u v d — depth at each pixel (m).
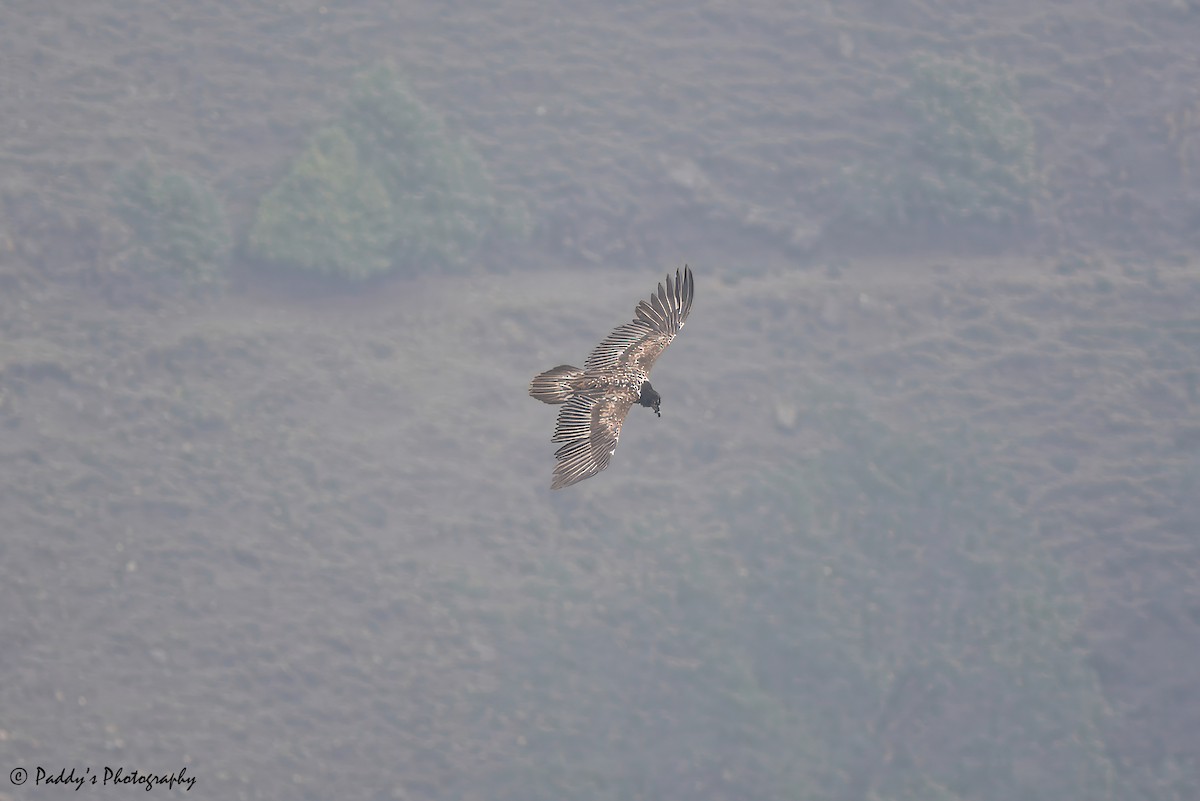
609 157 65.88
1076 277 62.91
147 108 64.94
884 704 44.31
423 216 60.84
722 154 66.69
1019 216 64.75
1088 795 42.34
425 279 59.66
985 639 46.00
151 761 41.28
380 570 47.69
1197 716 45.25
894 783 42.62
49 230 57.03
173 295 56.69
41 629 43.94
